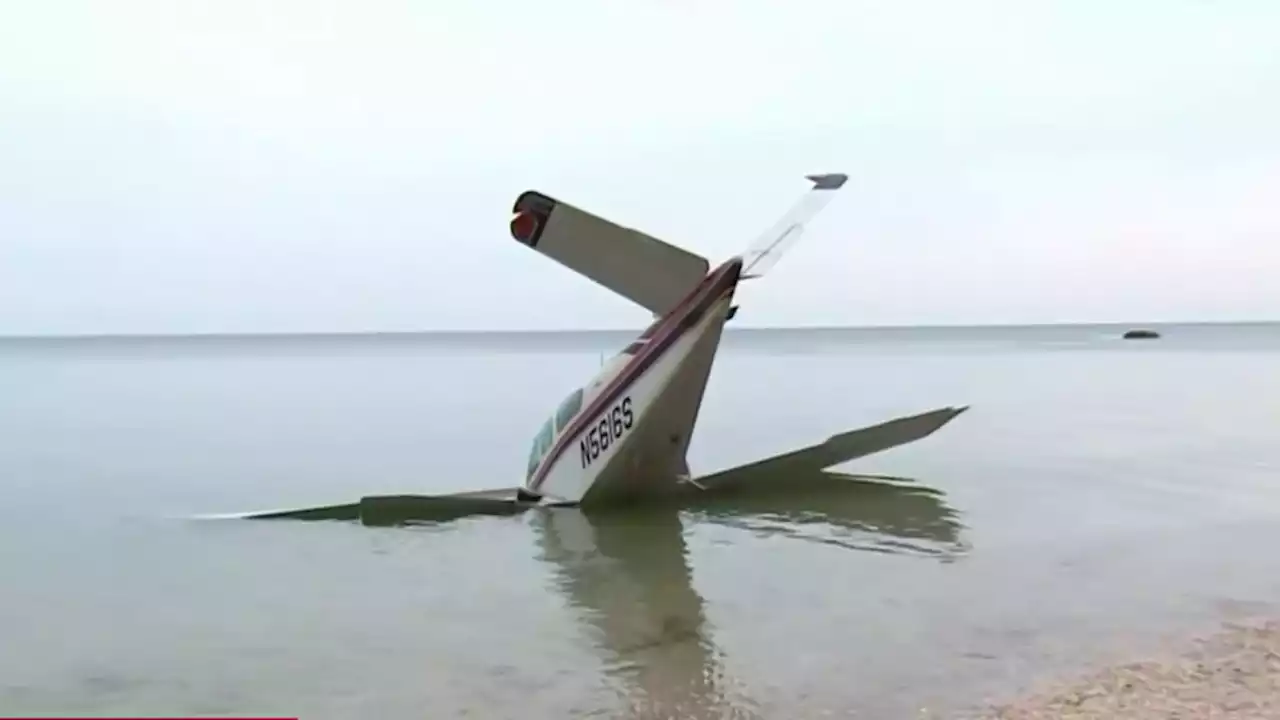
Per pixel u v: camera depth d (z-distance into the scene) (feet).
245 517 51.06
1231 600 32.40
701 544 43.24
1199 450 72.90
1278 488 55.67
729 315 46.52
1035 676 25.20
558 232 45.80
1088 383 159.33
